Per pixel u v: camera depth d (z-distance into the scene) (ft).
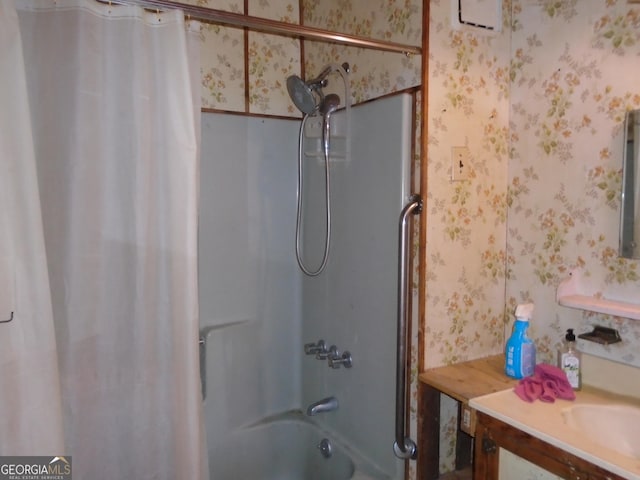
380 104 5.45
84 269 4.41
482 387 4.54
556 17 4.87
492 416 4.00
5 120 3.63
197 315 4.66
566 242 4.86
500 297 5.54
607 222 4.48
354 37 4.58
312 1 6.85
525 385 4.35
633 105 4.25
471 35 5.07
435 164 4.92
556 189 4.94
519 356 4.73
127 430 4.68
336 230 6.42
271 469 7.15
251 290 7.10
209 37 6.46
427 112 4.83
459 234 5.16
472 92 5.12
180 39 4.42
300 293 7.48
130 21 4.35
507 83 5.37
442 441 5.30
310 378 7.27
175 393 4.72
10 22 3.63
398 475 5.41
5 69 3.62
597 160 4.54
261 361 7.22
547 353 5.10
